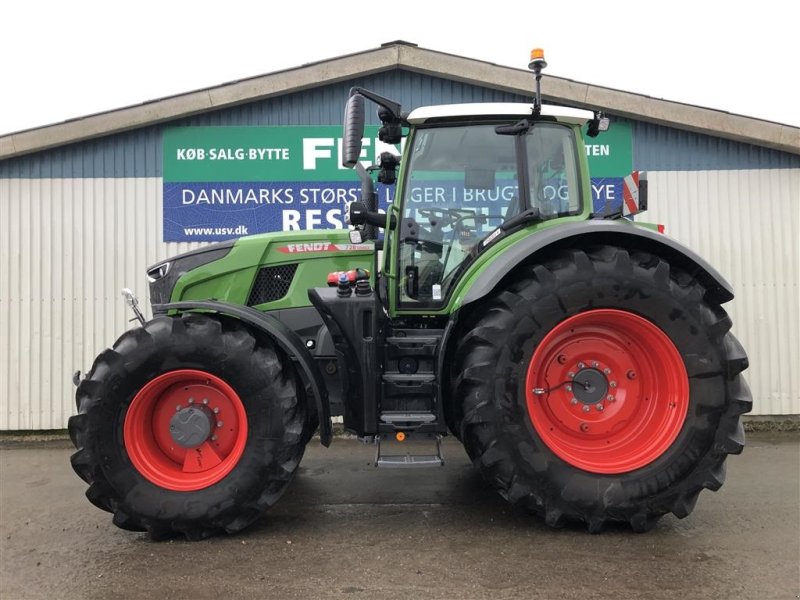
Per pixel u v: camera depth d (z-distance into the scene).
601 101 6.10
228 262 3.94
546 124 3.69
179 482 3.17
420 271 3.67
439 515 3.54
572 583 2.61
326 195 6.20
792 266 6.27
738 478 4.29
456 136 3.66
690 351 3.11
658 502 3.09
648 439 3.21
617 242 3.28
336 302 3.32
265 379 3.17
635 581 2.62
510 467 3.07
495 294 3.27
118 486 3.09
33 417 6.05
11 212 6.08
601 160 6.30
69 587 2.65
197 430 3.21
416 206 3.67
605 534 3.16
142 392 3.15
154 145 6.12
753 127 6.12
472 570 2.75
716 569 2.74
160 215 6.14
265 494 3.17
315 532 3.28
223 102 6.02
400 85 6.22
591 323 3.24
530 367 3.10
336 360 3.82
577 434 3.26
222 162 6.16
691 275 3.27
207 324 3.20
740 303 6.27
